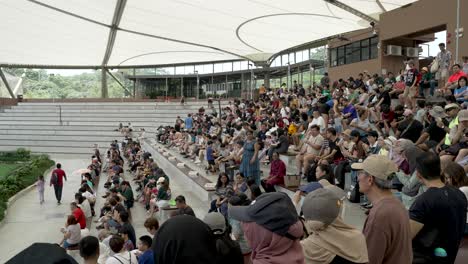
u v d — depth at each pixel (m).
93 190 17.38
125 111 43.91
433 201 3.35
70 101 48.03
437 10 21.59
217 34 33.47
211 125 23.95
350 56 30.39
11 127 39.72
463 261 4.32
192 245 2.18
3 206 15.72
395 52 25.55
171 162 20.45
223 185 12.02
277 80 45.59
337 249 2.91
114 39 37.22
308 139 11.27
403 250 3.12
